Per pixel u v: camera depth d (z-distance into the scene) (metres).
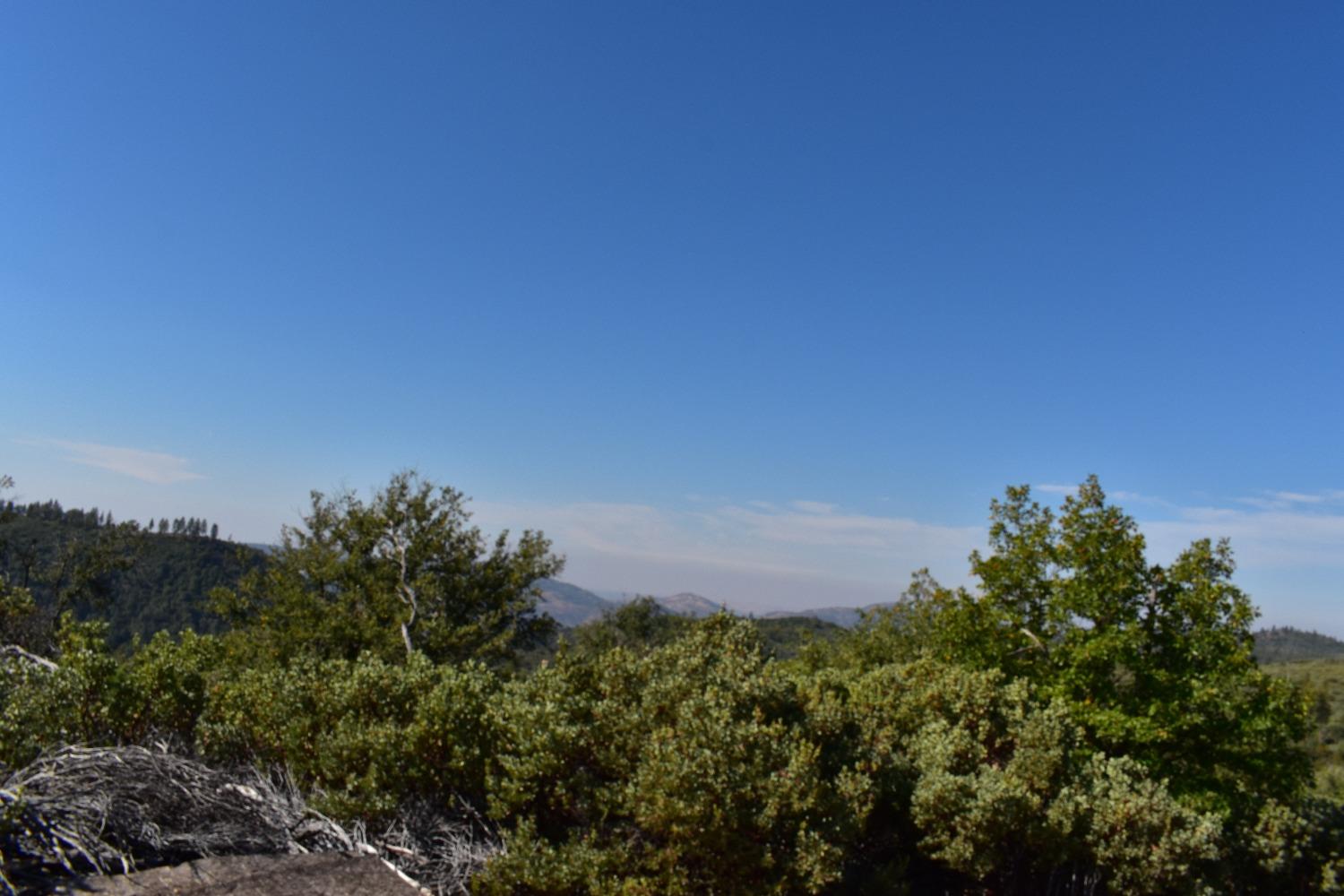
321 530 24.34
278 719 8.32
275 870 4.90
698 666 9.32
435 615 22.78
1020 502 17.23
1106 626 15.23
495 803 7.59
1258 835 14.25
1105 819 10.12
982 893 11.07
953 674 12.34
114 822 5.17
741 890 7.05
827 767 9.20
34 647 14.98
